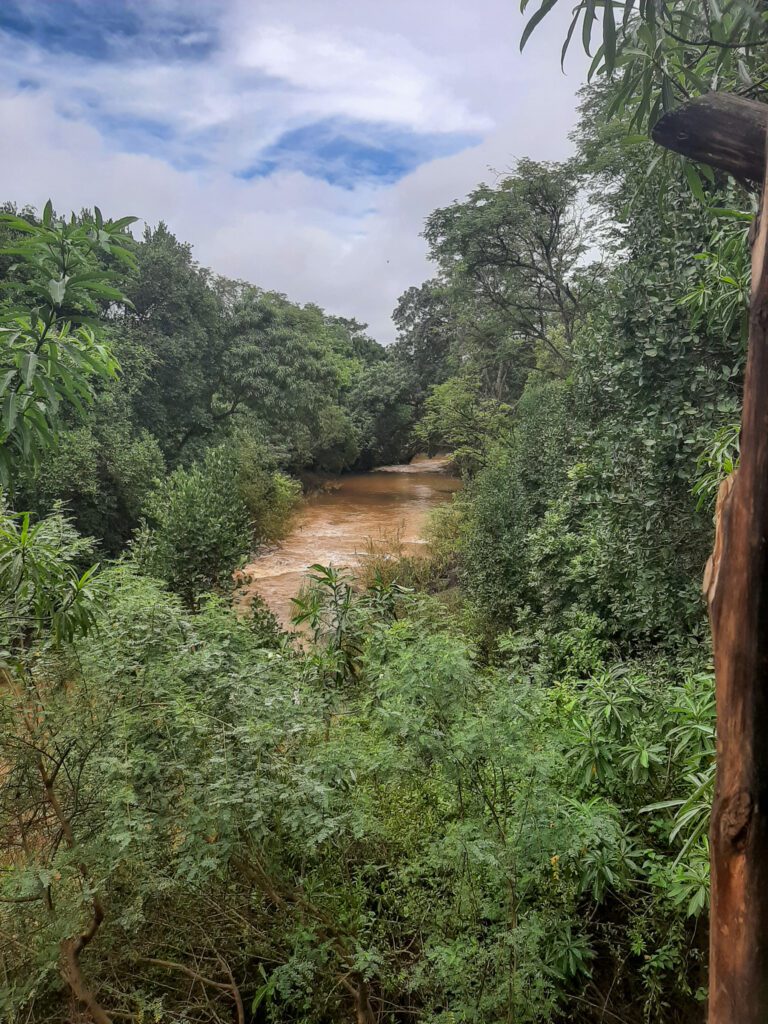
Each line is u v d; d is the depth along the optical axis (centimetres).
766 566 82
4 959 174
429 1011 191
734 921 86
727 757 87
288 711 210
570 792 221
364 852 235
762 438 83
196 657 223
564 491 657
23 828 193
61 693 197
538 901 201
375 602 407
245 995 221
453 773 200
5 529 190
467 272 1391
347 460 2828
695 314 300
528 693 225
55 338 188
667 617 404
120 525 951
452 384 1647
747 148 99
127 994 194
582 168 1023
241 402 1655
